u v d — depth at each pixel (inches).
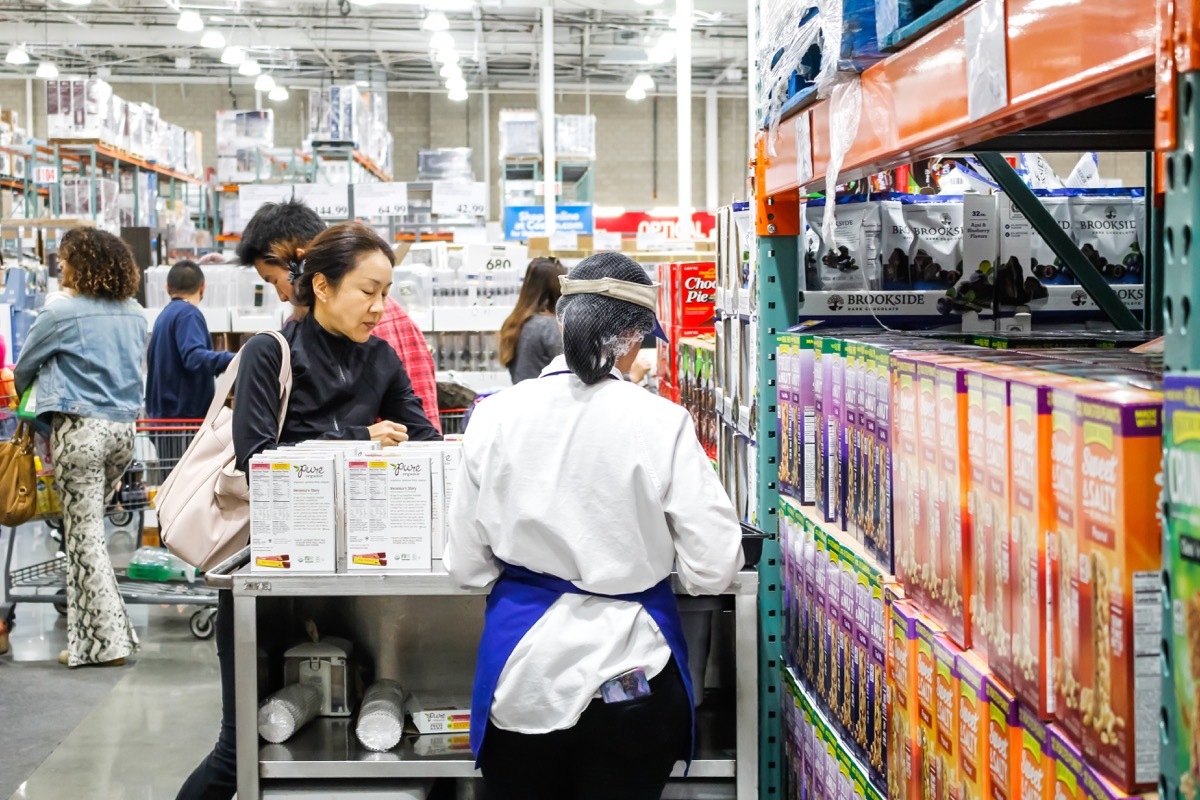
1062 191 103.0
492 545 73.4
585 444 71.2
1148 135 83.6
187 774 143.0
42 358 178.9
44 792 137.6
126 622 190.1
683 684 73.5
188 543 92.9
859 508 71.7
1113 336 78.9
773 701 93.8
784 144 82.5
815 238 100.3
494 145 908.0
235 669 85.0
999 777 47.3
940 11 49.0
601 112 914.1
